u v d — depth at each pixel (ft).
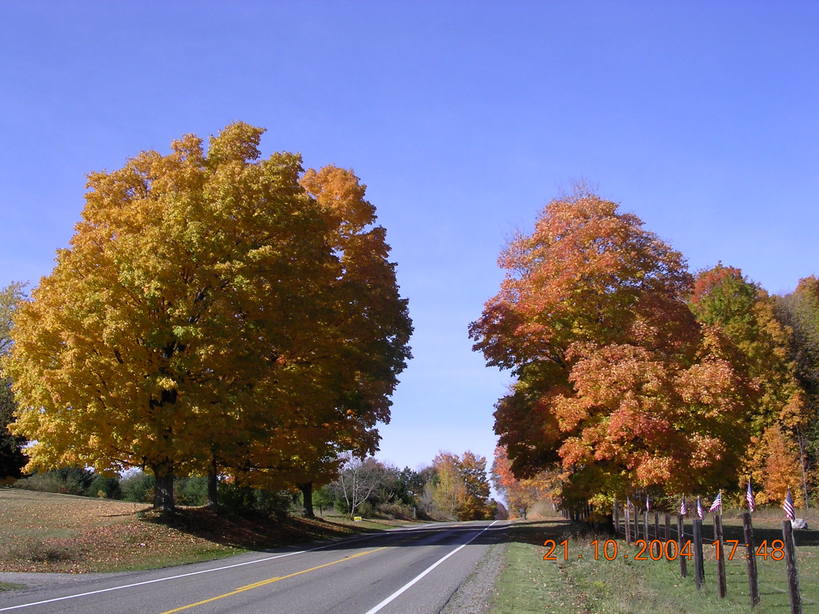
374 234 111.96
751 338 168.86
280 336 82.99
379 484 283.18
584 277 82.28
